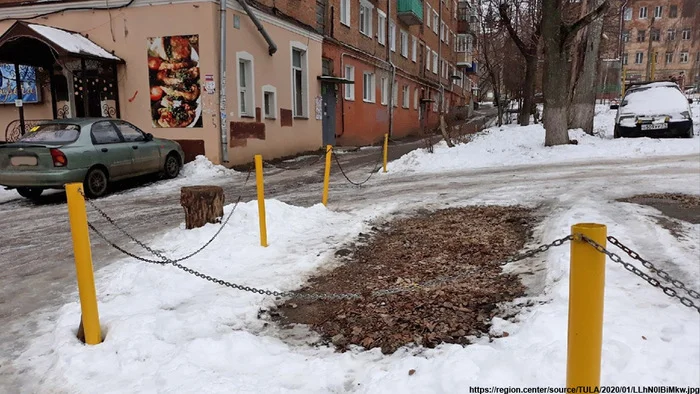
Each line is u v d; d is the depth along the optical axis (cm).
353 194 1002
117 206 948
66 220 848
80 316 425
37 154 971
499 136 1623
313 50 1897
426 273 534
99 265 587
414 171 1294
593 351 220
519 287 474
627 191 848
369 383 303
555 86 1394
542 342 327
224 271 529
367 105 2484
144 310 436
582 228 216
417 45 3375
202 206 673
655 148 1316
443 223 746
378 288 492
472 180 1083
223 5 1339
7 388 328
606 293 402
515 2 2255
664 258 491
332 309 447
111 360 350
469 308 434
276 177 1298
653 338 321
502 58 3053
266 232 617
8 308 467
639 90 1600
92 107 1426
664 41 6225
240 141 1467
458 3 4750
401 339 379
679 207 713
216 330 401
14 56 1336
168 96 1390
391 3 2762
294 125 1792
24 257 634
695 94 4969
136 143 1151
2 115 1555
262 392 300
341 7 2173
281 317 437
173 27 1363
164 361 343
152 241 668
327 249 611
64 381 329
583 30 1609
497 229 699
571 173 1076
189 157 1398
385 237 686
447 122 1920
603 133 1678
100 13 1399
